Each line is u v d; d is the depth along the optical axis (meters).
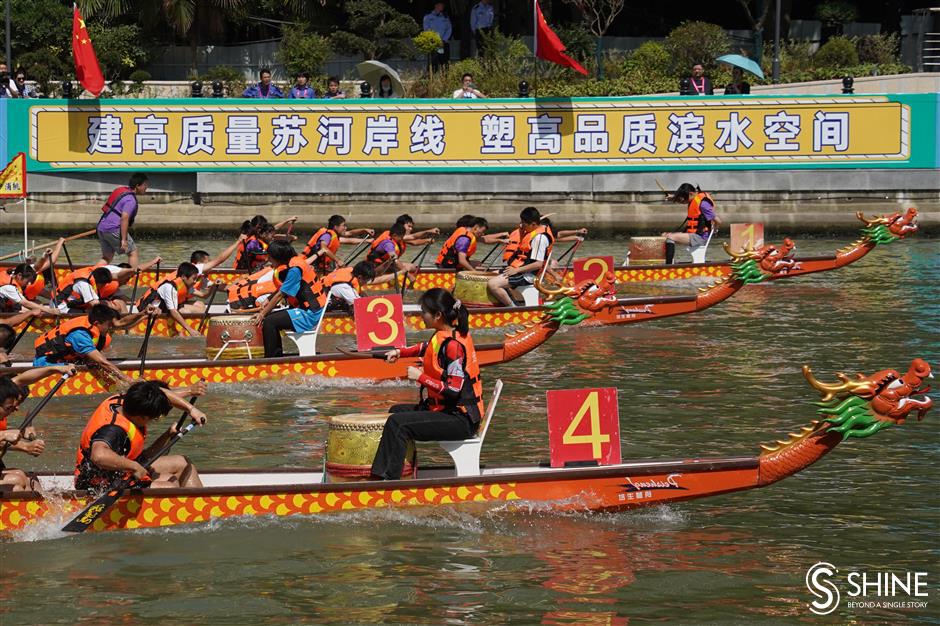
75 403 14.98
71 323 15.17
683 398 15.10
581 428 10.91
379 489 10.58
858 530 10.49
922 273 25.61
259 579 9.36
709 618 8.71
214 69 36.84
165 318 19.14
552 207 31.52
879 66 36.47
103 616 8.70
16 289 18.61
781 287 24.12
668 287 24.17
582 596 9.07
